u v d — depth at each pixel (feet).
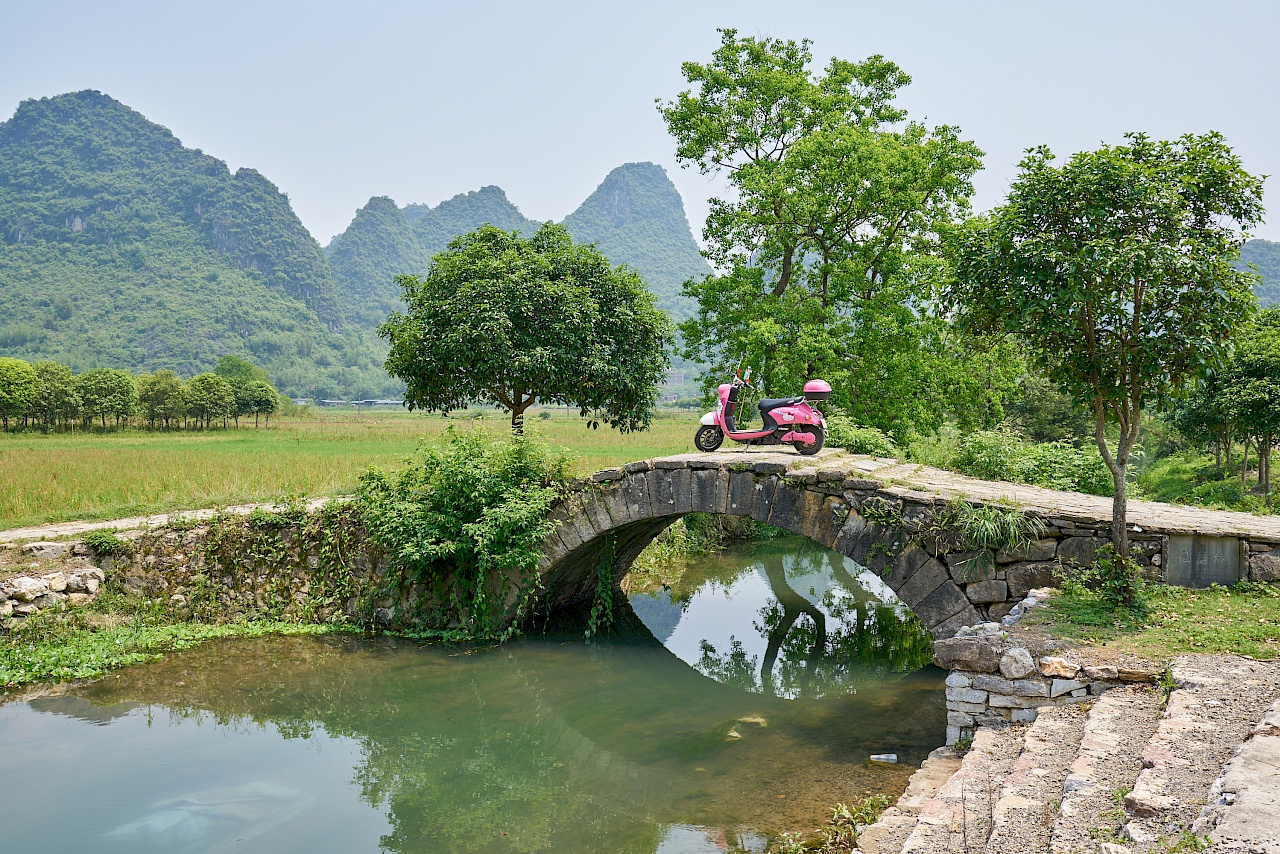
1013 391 77.97
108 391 207.62
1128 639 24.75
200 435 162.50
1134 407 27.71
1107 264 25.21
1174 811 14.26
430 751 31.30
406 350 56.54
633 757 30.63
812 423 44.34
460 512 44.50
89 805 25.62
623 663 42.55
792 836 22.95
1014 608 29.01
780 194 68.33
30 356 630.74
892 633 50.21
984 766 20.42
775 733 32.30
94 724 32.78
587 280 58.70
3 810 25.11
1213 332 25.96
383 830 24.93
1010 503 33.27
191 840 23.72
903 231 70.79
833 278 70.69
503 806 26.66
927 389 71.72
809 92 71.61
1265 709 18.56
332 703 35.96
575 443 96.78
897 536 35.09
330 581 46.85
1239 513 36.58
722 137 73.26
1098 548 31.22
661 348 64.34
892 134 73.97
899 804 21.43
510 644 44.83
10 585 39.73
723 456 42.16
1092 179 26.11
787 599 58.90
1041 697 23.34
